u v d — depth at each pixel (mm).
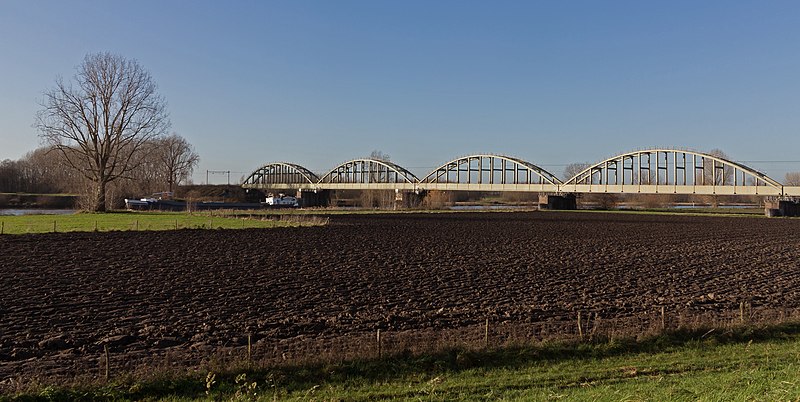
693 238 52375
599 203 151125
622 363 14672
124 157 91062
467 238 49875
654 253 40094
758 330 17656
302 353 14695
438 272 29781
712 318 19156
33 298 21719
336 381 13188
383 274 28812
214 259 33156
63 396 11852
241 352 14945
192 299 22047
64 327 17703
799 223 75750
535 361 14797
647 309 21625
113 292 23094
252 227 57406
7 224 56469
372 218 80375
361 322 18938
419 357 14648
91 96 78250
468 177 139750
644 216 94000
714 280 28531
